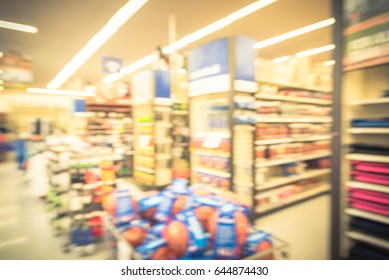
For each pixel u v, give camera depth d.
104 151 3.34
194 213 1.39
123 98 8.47
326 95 5.28
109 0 5.32
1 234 3.36
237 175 3.37
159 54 5.64
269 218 3.90
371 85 2.39
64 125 17.27
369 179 2.15
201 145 3.79
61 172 3.28
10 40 7.66
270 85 4.25
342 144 2.25
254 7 5.75
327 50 9.14
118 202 1.56
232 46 3.18
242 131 3.43
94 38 7.60
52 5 5.48
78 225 2.87
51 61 10.26
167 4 5.55
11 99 15.76
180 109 5.44
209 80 3.52
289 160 4.36
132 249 1.32
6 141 11.50
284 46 8.70
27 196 5.25
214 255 1.24
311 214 4.09
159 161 5.14
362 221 2.23
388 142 2.26
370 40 1.92
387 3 1.81
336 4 2.15
